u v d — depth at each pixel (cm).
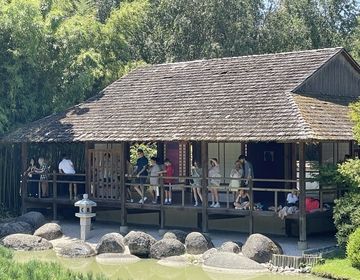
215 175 2719
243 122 2570
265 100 2675
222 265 2270
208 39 4841
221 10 4806
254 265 2247
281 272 2206
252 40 4869
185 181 3116
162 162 3259
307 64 2878
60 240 2811
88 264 2427
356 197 2302
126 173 2975
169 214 3009
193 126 2683
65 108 3556
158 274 2261
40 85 3541
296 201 2506
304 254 2303
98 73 3666
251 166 2655
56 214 3161
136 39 4872
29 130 3216
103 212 3203
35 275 1523
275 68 2938
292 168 2848
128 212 3127
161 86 3195
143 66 3503
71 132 3050
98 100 3306
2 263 1614
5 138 3219
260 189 2542
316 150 2903
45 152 3500
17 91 3372
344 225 2298
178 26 4844
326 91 2905
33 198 3206
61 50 3581
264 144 2914
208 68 3188
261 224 2755
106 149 3008
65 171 3197
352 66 3061
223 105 2762
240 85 2889
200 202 2906
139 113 2991
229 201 2845
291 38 5075
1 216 3291
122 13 4016
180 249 2467
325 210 2544
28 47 3359
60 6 3884
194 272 2269
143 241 2497
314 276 2142
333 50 2927
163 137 2683
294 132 2381
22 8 3334
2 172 3350
